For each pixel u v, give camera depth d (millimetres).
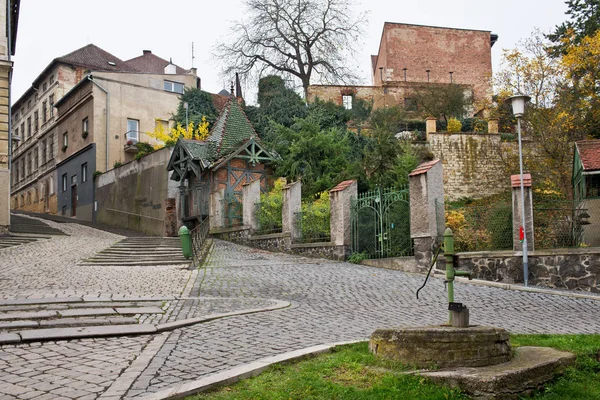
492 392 5148
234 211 26438
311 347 6875
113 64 51156
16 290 12094
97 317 9391
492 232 16016
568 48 33875
